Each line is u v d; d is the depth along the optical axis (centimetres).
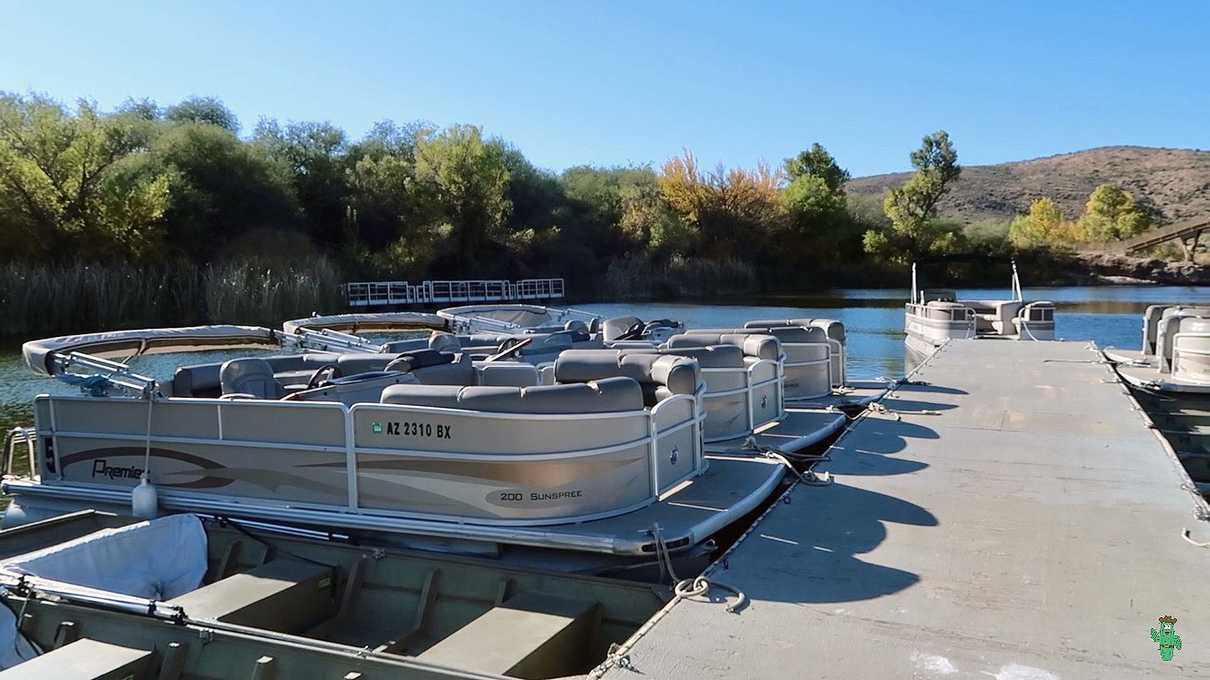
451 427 543
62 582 504
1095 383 1131
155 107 5484
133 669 411
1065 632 381
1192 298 4122
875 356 2097
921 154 6769
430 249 4825
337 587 546
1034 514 560
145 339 840
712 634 388
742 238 6112
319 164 5047
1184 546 493
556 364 705
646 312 3606
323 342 991
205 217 4100
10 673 397
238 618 474
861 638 381
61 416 704
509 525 532
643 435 575
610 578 506
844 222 6600
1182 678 338
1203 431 962
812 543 511
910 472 677
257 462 611
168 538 578
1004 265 6031
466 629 431
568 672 438
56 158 3500
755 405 817
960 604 415
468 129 5191
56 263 3400
